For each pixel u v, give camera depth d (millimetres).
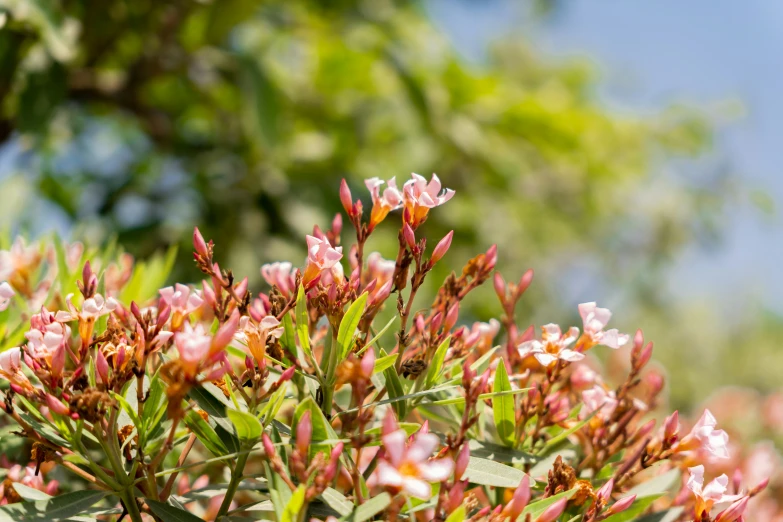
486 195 3549
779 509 1370
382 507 977
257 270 2477
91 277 1088
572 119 3572
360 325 1064
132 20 2244
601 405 1095
